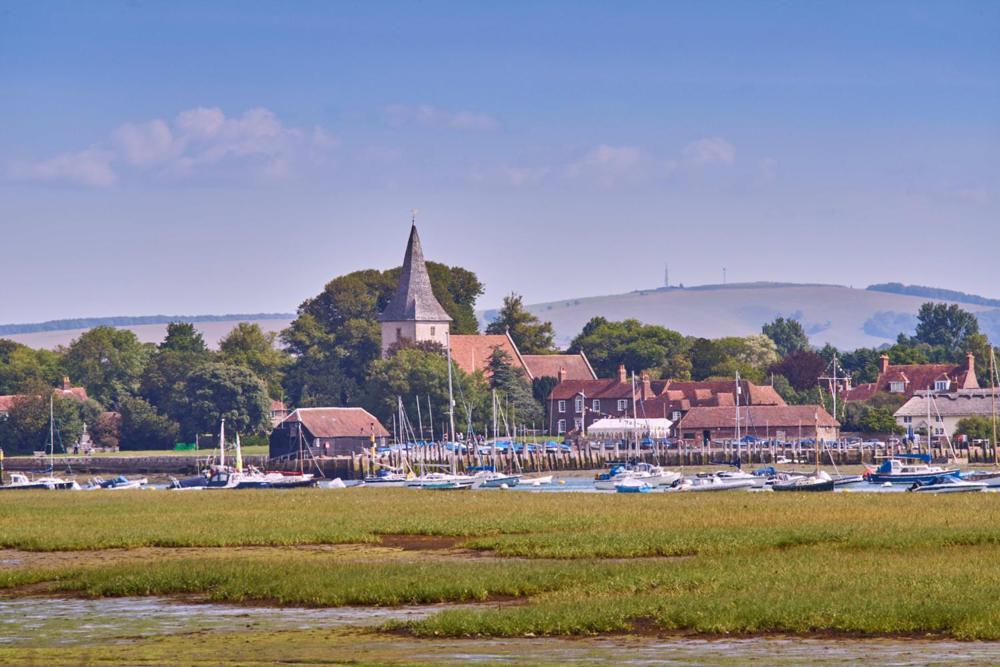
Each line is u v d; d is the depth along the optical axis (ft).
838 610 646.74
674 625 642.22
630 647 604.08
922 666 555.28
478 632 638.94
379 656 594.24
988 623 619.67
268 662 585.63
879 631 625.00
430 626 642.63
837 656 577.43
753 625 634.84
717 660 574.15
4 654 615.16
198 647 625.00
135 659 598.34
